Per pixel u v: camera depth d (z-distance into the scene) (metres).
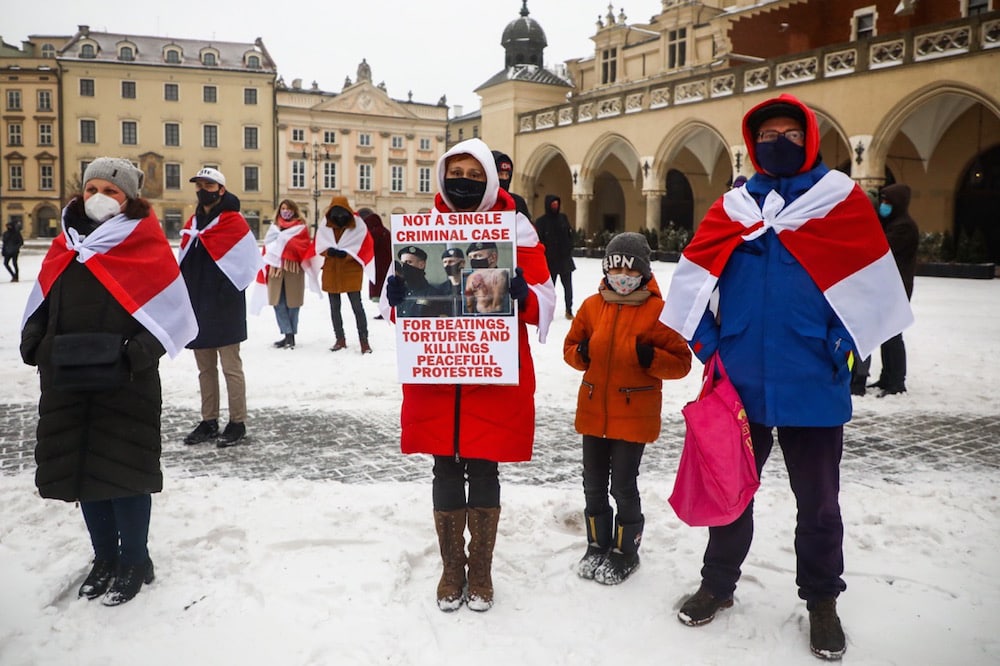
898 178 26.72
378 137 62.38
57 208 57.84
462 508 3.12
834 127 23.62
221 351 5.38
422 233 2.98
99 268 2.99
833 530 2.76
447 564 3.09
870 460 5.13
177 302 3.14
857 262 2.69
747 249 2.82
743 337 2.82
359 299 9.13
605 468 3.34
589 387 3.28
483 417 2.99
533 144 36.44
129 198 3.15
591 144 32.84
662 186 30.00
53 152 57.31
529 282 3.06
